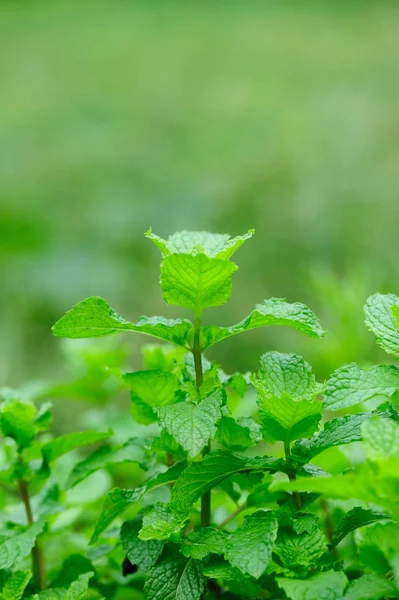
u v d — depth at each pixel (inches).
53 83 257.0
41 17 300.5
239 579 35.3
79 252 183.5
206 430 33.5
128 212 198.4
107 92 251.0
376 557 42.0
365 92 233.0
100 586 47.0
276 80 248.8
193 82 253.1
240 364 143.6
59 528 52.6
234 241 37.9
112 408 73.8
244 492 51.4
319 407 35.7
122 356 76.0
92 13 302.4
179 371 44.8
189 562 38.4
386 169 199.0
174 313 165.8
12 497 66.2
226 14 293.7
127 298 173.2
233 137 224.4
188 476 36.3
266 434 37.2
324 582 32.4
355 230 182.5
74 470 46.2
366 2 292.5
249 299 169.2
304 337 127.0
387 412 37.8
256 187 201.9
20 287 171.5
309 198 194.2
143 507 44.2
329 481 30.4
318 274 109.9
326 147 211.3
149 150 222.5
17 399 48.4
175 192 204.7
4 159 217.6
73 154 221.3
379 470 32.4
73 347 76.9
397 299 39.4
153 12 300.5
